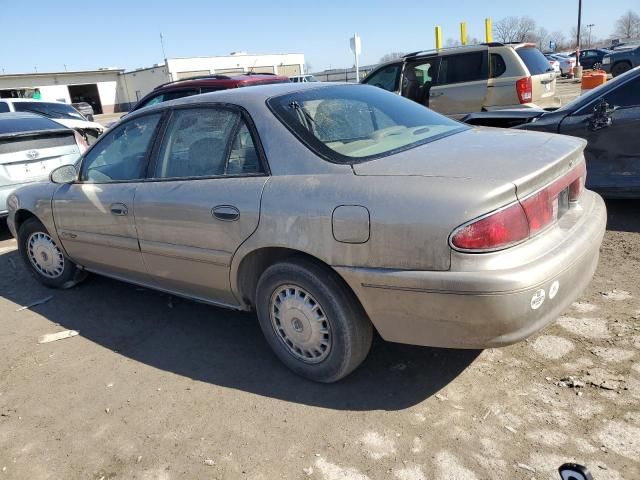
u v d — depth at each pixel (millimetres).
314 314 2832
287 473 2375
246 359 3355
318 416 2736
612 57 25016
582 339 3158
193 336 3725
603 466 2232
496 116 6148
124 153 3787
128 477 2457
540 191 2482
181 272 3453
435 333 2479
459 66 8906
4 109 12484
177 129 3445
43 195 4414
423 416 2652
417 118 3381
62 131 6609
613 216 5316
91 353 3621
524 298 2279
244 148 3043
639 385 2695
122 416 2896
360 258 2518
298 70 57250
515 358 3047
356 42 13531
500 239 2283
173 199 3283
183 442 2643
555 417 2545
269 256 3033
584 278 2717
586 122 5070
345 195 2551
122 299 4473
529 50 8859
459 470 2291
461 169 2461
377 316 2594
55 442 2746
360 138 2953
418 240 2344
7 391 3254
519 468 2270
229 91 3357
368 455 2432
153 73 52500
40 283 4969
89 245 4117
